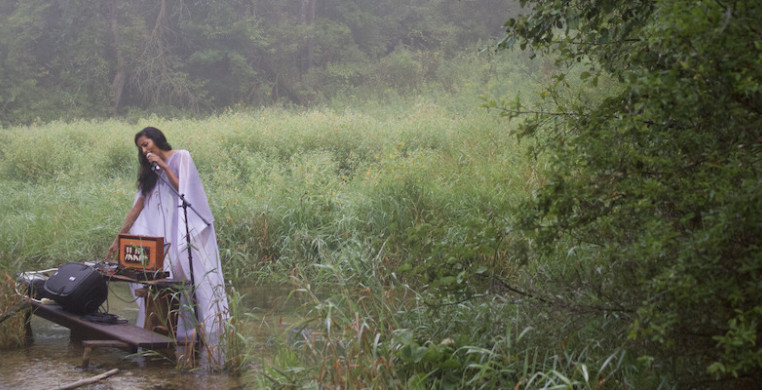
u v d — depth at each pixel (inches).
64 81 1428.4
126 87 1466.5
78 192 475.8
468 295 167.9
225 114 806.5
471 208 337.7
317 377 160.6
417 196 352.8
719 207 119.5
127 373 187.0
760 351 110.1
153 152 225.0
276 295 290.4
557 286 166.6
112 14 1449.3
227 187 465.7
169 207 223.6
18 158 593.6
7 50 1416.1
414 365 163.5
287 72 1514.5
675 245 123.6
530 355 164.2
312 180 406.6
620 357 150.9
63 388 173.3
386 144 541.6
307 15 1611.7
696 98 115.0
